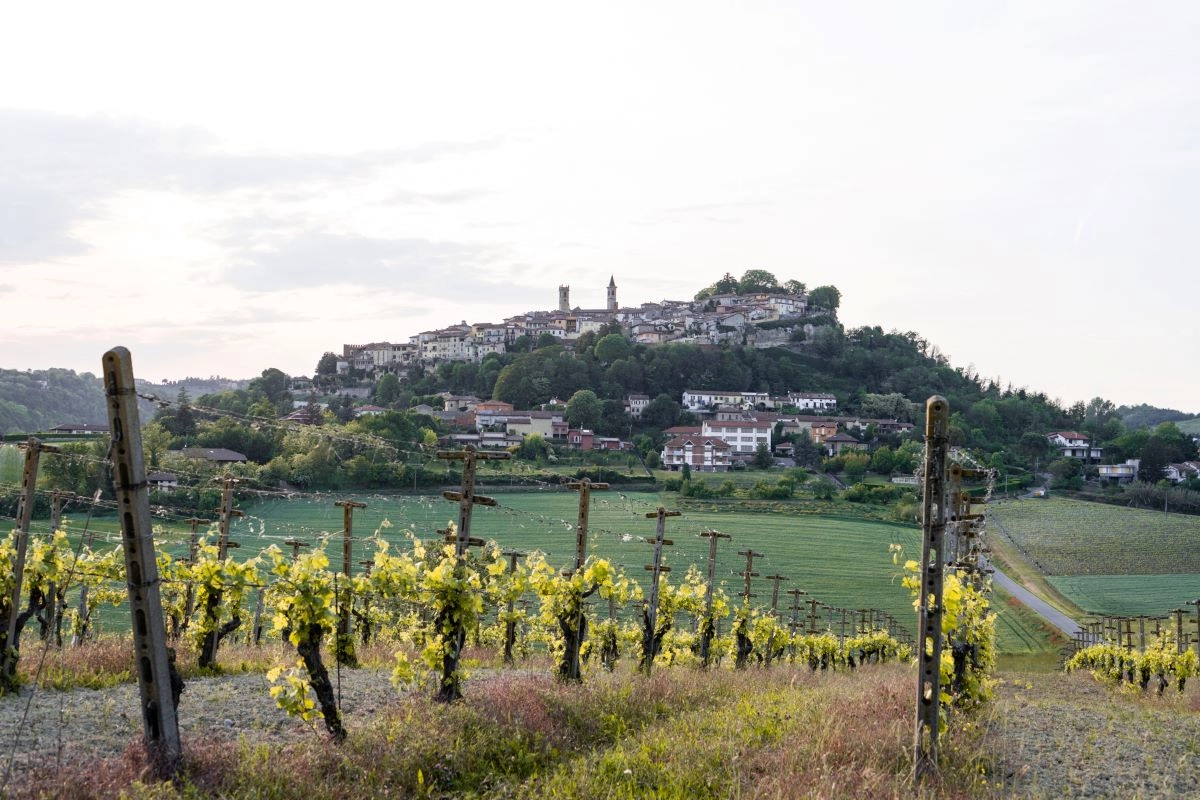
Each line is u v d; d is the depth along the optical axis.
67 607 30.05
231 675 18.42
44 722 12.62
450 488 93.62
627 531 86.62
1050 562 91.25
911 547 93.38
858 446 175.50
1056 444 189.88
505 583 19.80
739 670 27.34
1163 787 12.07
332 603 15.10
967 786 11.38
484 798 10.69
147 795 9.18
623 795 10.60
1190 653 31.05
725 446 159.38
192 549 26.86
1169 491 133.88
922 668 11.95
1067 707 19.23
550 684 17.19
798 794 10.45
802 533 98.69
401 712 13.97
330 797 10.07
